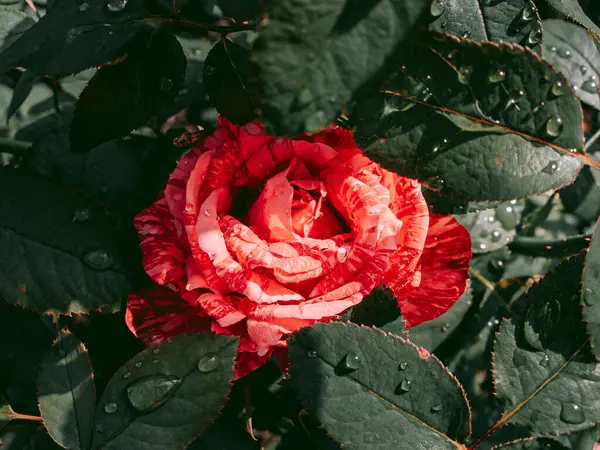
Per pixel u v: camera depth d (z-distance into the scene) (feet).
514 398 0.71
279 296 0.74
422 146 0.66
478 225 0.94
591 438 0.86
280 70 0.57
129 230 0.78
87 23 0.70
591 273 0.69
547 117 0.65
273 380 0.84
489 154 0.66
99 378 0.81
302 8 0.57
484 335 0.92
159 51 0.72
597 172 0.95
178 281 0.77
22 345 0.82
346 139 0.77
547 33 0.90
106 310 0.76
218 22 0.74
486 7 0.73
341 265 0.74
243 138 0.76
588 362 0.70
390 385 0.67
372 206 0.74
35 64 0.69
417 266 0.81
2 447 0.77
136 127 0.73
